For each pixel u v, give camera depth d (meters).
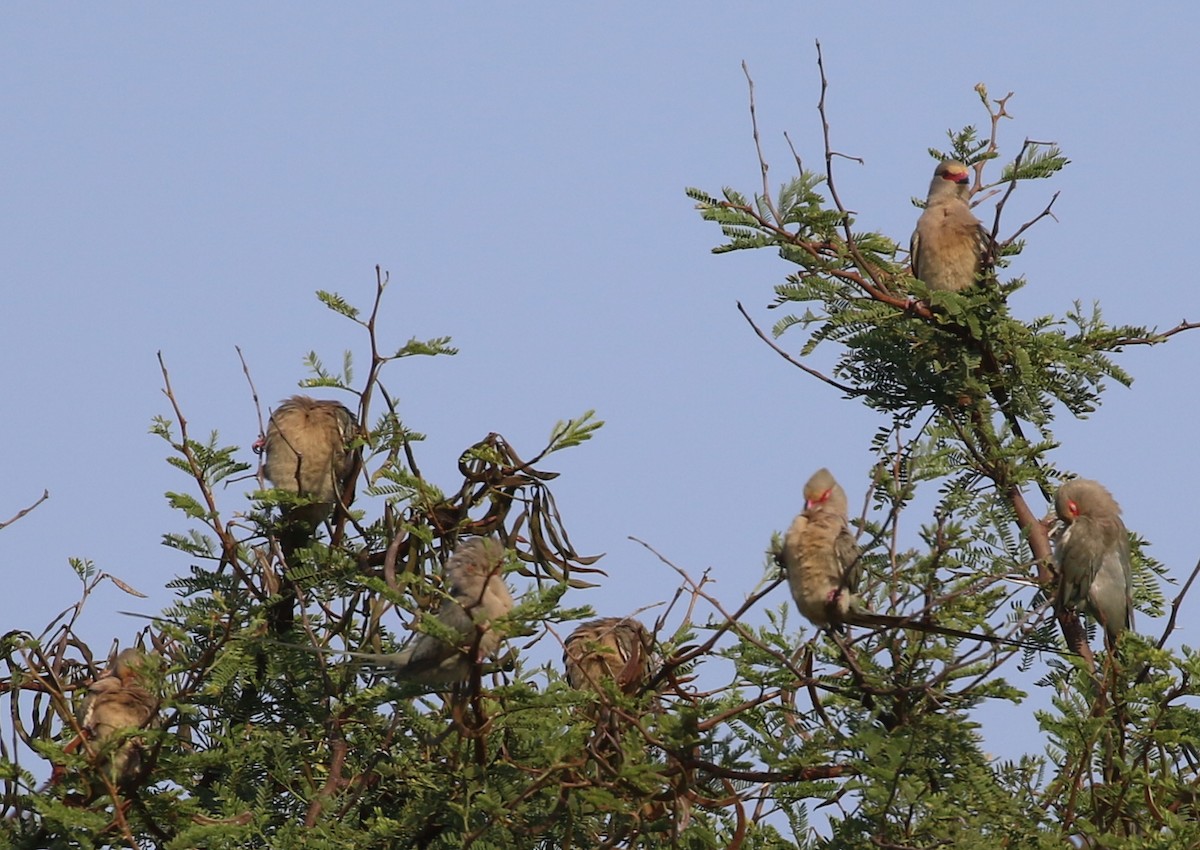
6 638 16.31
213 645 15.62
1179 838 12.99
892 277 17.20
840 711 13.91
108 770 14.06
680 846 14.21
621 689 14.45
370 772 15.90
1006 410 17.28
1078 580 15.48
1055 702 13.73
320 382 17.52
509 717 14.01
